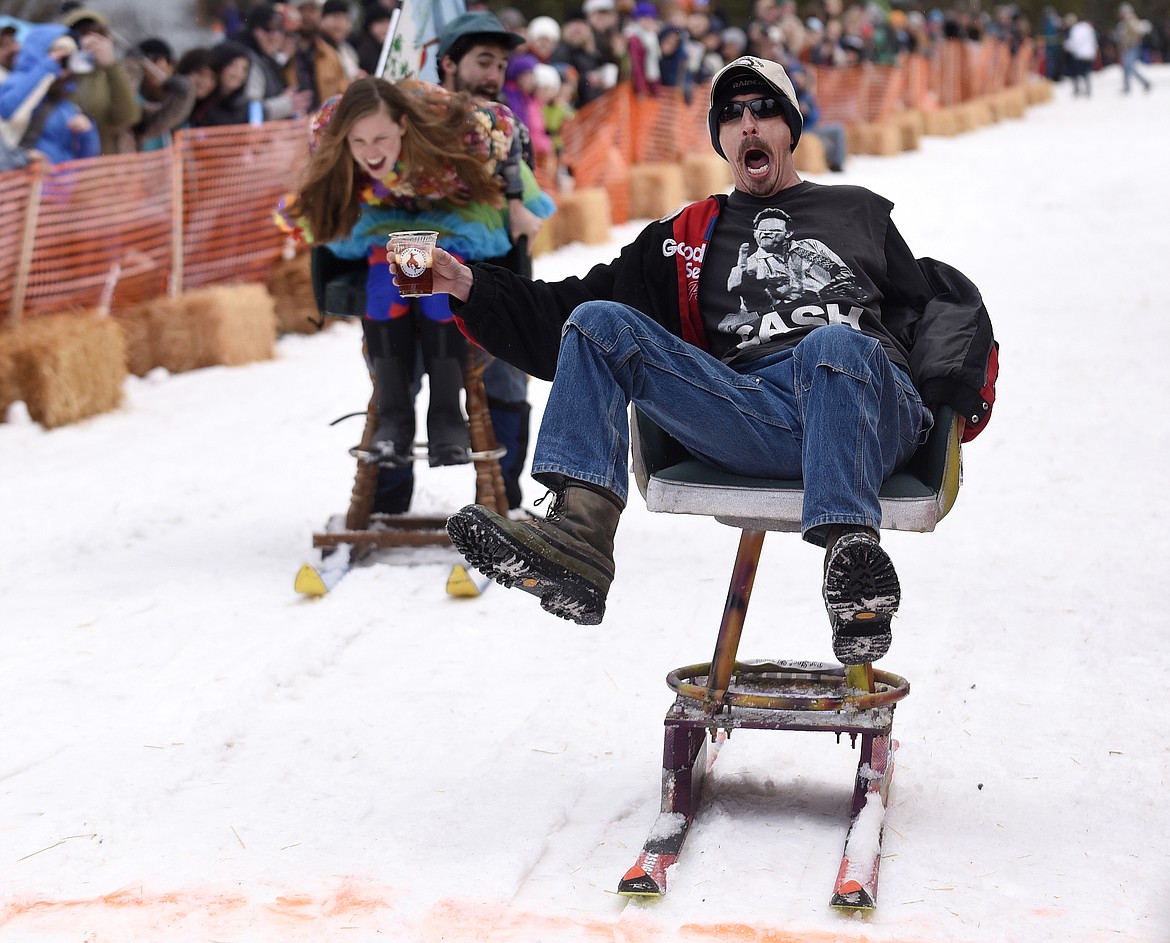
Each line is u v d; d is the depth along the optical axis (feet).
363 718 17.88
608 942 12.16
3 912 12.96
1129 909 12.59
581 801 15.24
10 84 37.99
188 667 19.77
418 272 13.97
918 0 171.01
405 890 13.12
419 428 33.50
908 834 14.19
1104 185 74.84
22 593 23.40
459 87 24.84
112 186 40.55
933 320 14.29
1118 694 17.84
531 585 12.66
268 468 31.68
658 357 13.16
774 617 21.27
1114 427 32.35
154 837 14.58
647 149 76.13
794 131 14.87
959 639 19.97
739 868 13.37
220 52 45.70
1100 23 249.96
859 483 12.55
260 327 43.96
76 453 33.37
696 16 84.43
